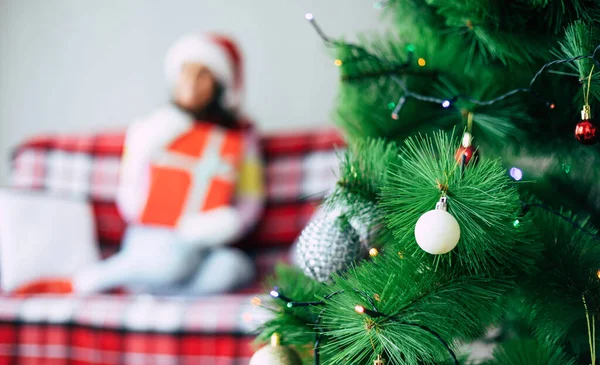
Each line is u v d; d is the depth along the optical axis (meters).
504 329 1.39
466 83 1.33
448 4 1.20
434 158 1.11
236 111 3.59
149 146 3.37
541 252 1.17
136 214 3.38
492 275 1.13
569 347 1.25
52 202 3.43
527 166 1.40
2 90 4.17
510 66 1.23
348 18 3.91
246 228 3.52
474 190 1.08
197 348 2.49
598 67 1.10
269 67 4.03
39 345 2.61
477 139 1.34
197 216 3.29
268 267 3.59
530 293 1.18
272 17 4.00
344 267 1.18
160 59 4.09
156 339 2.52
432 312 1.09
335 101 1.44
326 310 1.12
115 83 4.12
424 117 1.36
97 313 2.58
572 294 1.16
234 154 3.43
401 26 1.41
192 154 3.38
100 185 3.71
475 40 1.25
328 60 3.96
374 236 1.24
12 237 3.19
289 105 4.02
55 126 4.17
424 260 1.11
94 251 3.50
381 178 1.20
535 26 1.23
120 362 2.54
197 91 3.44
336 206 1.22
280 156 3.69
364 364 1.11
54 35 4.12
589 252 1.17
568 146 1.30
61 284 3.10
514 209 1.10
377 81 1.37
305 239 1.20
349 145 1.38
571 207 1.35
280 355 1.13
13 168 3.73
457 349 1.15
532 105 1.28
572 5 1.18
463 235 1.08
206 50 3.41
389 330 1.06
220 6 4.04
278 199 3.64
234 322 2.47
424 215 1.06
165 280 3.12
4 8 4.12
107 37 4.11
